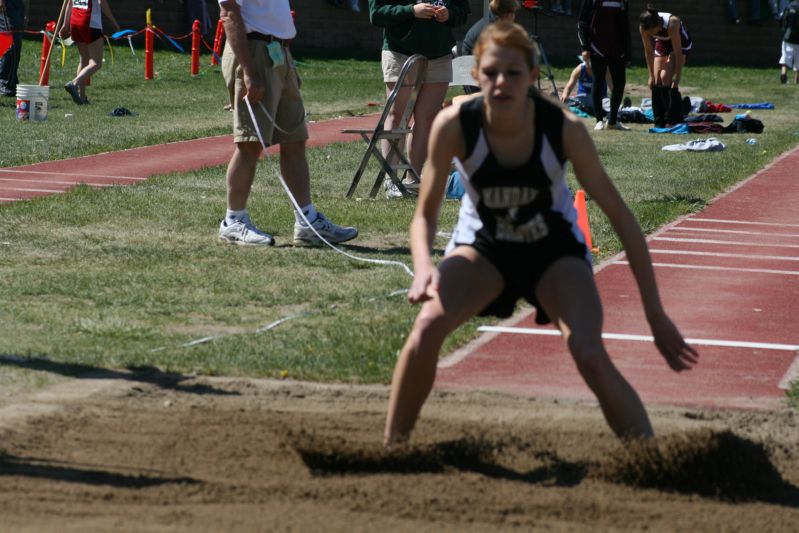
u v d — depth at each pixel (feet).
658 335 39.34
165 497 36.22
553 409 46.98
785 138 168.45
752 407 47.98
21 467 38.81
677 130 174.60
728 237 90.99
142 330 57.72
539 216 38.83
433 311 38.70
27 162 127.34
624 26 174.91
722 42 341.62
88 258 75.56
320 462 39.24
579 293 38.52
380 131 102.99
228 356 53.21
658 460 37.93
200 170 119.14
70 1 189.47
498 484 37.93
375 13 104.22
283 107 80.74
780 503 37.27
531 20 331.57
